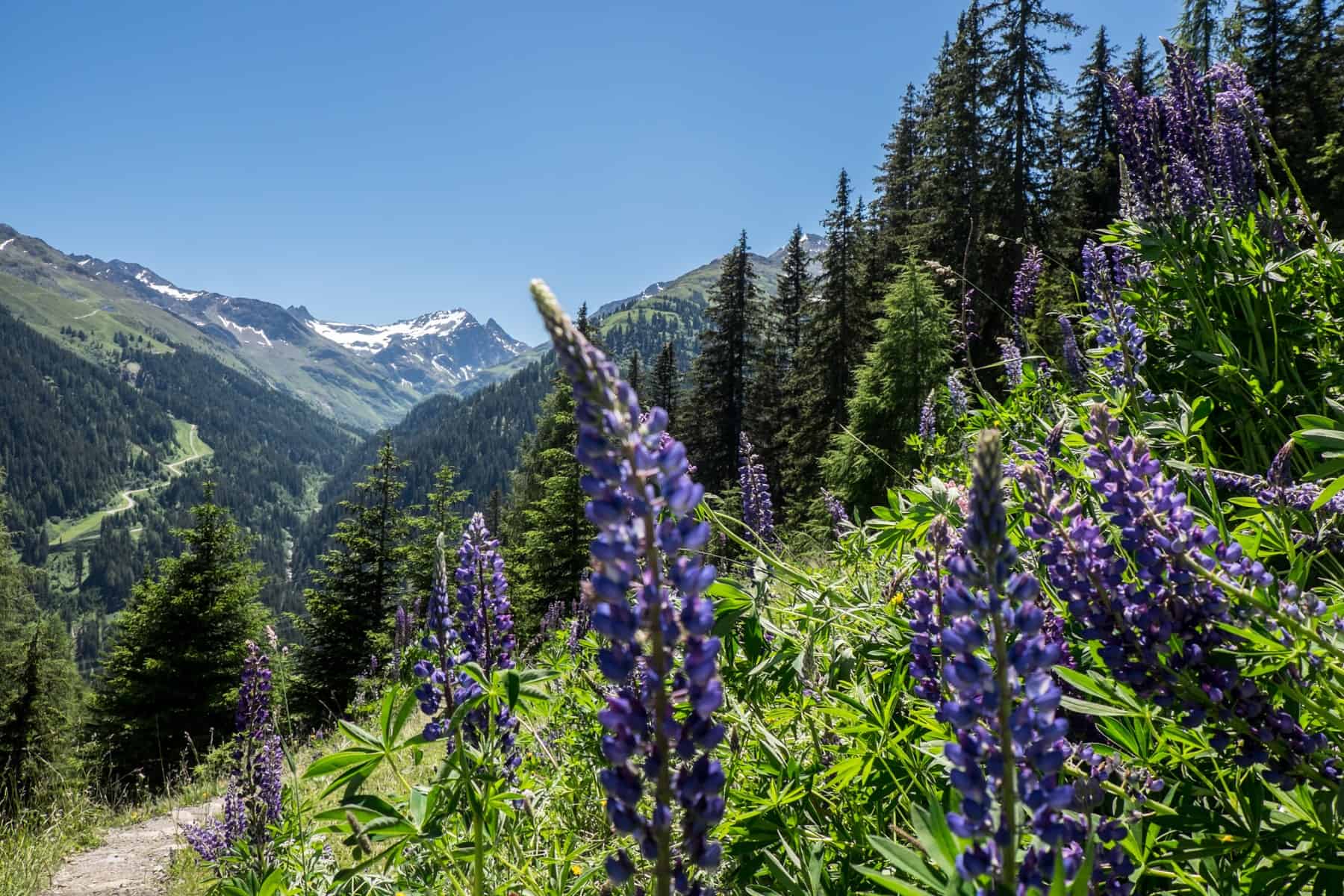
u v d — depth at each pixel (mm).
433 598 2701
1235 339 4598
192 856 9594
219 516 41000
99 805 13211
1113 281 5371
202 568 40188
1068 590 2086
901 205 45000
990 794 1312
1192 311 4699
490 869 2660
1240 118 5102
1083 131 35938
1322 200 24984
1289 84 33938
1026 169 31156
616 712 1392
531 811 3211
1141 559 1982
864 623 3270
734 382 52000
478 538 2803
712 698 1323
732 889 2684
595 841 3193
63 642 49062
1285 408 4055
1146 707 2018
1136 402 3842
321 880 3814
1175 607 1963
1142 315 5039
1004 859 1241
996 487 1269
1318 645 1869
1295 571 2318
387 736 2266
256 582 42281
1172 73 5375
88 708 38969
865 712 2590
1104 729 2188
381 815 2143
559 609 9750
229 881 3740
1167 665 1957
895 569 3613
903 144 46500
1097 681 2102
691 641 1341
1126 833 1719
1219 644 1963
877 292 38156
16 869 10031
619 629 1335
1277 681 2035
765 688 3230
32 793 13688
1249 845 1812
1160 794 2070
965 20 33125
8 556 48812
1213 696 1925
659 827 1332
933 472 5867
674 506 1290
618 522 1294
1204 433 4281
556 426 48344
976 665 1279
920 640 2273
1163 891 1940
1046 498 2145
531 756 3936
